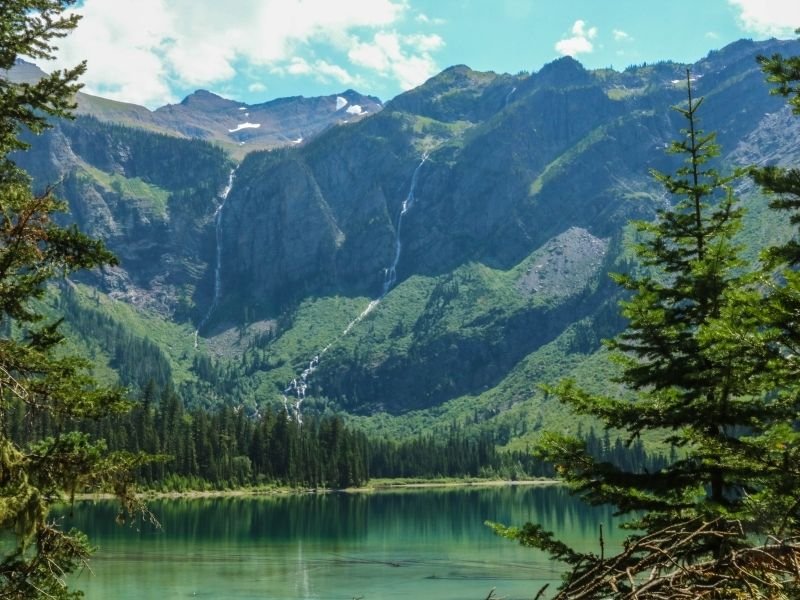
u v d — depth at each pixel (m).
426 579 65.88
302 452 194.88
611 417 19.14
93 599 55.31
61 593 15.09
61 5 16.09
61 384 15.38
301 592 59.59
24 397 15.22
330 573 68.62
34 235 14.95
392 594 59.06
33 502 14.14
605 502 18.72
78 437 15.56
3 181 16.48
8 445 14.42
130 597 56.31
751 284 18.56
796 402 17.31
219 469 176.00
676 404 18.56
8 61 16.27
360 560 76.44
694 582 6.38
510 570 70.81
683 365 18.75
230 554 78.62
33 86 16.45
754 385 17.48
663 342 19.12
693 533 6.65
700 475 18.31
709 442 15.76
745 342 14.23
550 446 18.92
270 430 196.38
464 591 60.00
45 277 15.55
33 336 16.20
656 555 6.55
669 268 20.16
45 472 14.91
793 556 6.22
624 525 18.45
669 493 18.38
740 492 18.41
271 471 190.00
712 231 19.73
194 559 74.69
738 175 19.83
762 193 17.53
